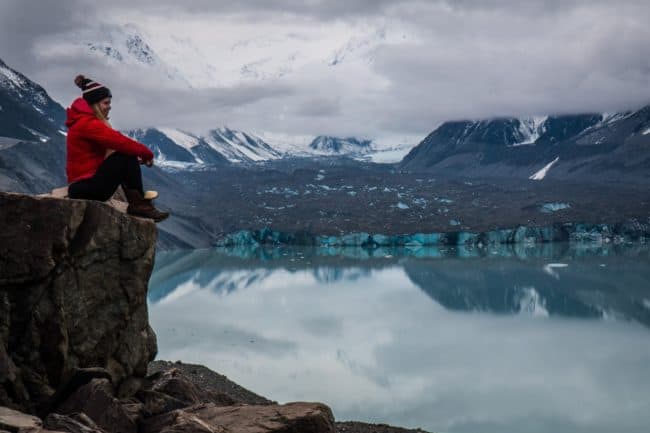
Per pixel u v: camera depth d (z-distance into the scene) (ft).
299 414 28.91
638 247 456.86
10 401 26.48
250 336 176.14
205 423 26.94
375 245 506.07
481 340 177.99
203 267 354.74
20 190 374.22
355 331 186.70
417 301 240.94
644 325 196.85
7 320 27.68
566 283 279.69
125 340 31.94
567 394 128.26
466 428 107.76
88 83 29.19
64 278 28.84
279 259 400.26
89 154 29.14
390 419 110.42
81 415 25.35
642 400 123.75
